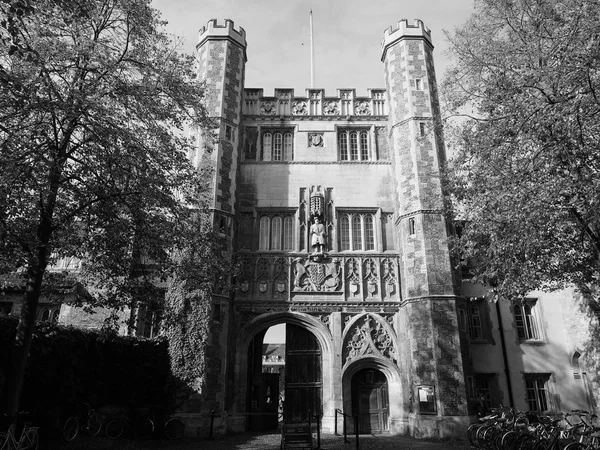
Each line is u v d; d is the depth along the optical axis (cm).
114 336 1794
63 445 1484
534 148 1220
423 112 2423
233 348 2184
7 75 1003
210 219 2198
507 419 1595
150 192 1259
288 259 2344
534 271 1469
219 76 2489
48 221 1196
